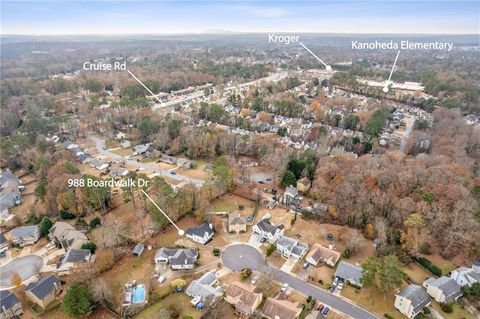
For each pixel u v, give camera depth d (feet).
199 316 221.05
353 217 311.47
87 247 285.02
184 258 266.57
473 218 271.08
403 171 338.54
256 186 395.55
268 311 217.97
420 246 271.08
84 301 220.23
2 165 457.27
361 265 261.44
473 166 396.57
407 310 219.00
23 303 236.02
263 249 288.92
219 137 488.85
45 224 314.55
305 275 258.16
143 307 227.61
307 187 378.53
